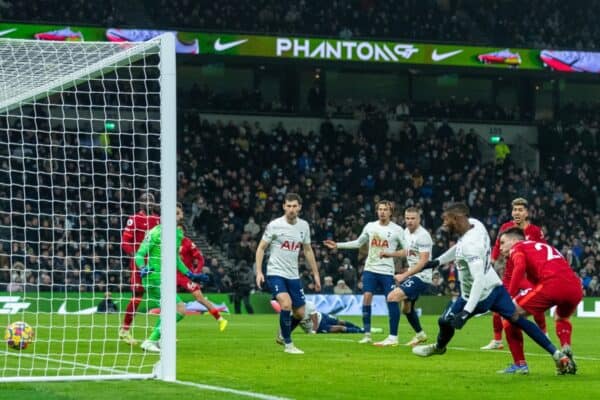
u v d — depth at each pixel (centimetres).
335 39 4966
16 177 4419
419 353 1476
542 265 1466
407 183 5222
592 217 5309
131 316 1958
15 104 2188
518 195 5303
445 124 5525
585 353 1978
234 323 3109
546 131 5694
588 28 5803
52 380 1309
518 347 1468
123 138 4788
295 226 1848
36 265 3809
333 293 4150
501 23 5669
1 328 2570
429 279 2050
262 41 4866
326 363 1636
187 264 2041
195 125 5166
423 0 5559
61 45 1608
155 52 1585
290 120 5544
